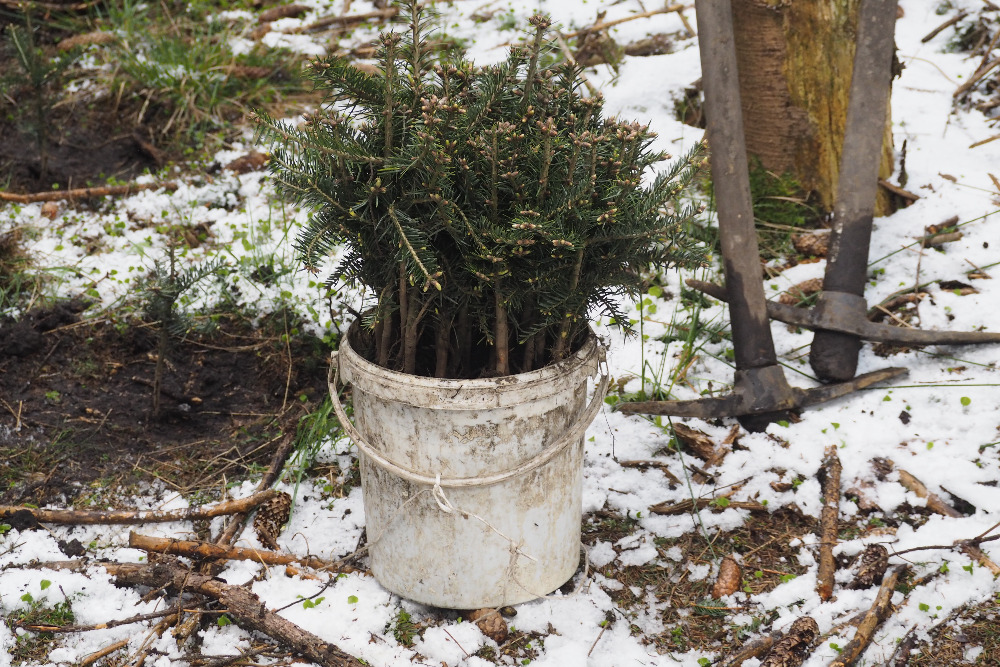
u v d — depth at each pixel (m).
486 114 2.23
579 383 2.43
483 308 2.35
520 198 2.20
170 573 2.65
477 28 5.47
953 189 4.02
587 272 2.33
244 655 2.48
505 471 2.36
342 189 2.24
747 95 3.96
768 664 2.37
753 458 3.08
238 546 2.83
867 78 3.23
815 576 2.65
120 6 5.73
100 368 3.52
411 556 2.52
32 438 3.25
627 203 2.28
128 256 3.99
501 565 2.49
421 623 2.58
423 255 2.09
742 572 2.71
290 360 3.58
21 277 3.74
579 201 2.15
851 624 2.48
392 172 2.18
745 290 3.14
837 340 3.21
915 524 2.80
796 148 3.94
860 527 2.82
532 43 2.29
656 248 2.38
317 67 2.19
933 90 4.72
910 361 3.37
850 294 3.21
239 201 4.41
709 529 2.87
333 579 2.72
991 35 4.99
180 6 5.74
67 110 4.84
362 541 2.87
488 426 2.31
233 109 4.96
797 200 3.99
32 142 4.66
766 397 3.12
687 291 3.80
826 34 3.75
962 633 2.44
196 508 2.93
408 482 2.43
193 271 3.41
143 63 4.96
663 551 2.82
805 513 2.88
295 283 3.83
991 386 3.16
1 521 2.88
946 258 3.72
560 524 2.54
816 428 3.13
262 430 3.39
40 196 4.29
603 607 2.63
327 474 3.15
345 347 2.47
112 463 3.21
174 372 3.52
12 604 2.59
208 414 3.45
